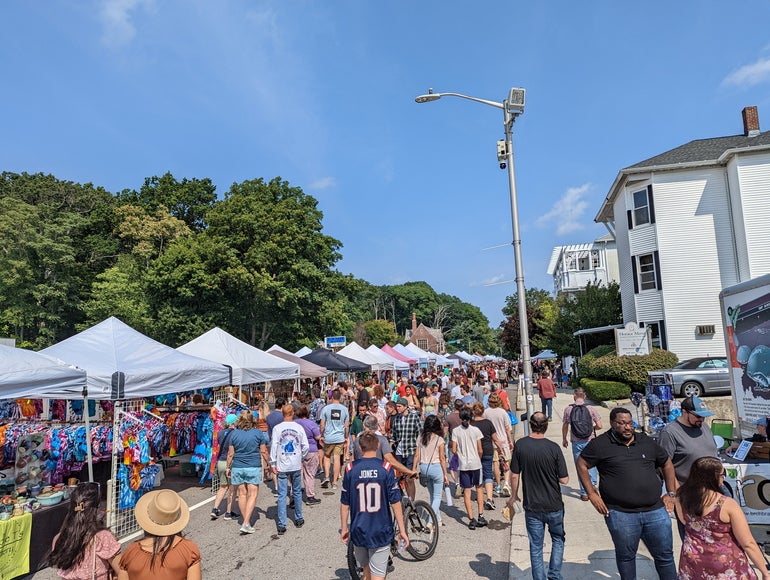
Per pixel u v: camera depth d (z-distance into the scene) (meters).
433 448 7.28
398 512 4.57
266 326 39.34
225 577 5.92
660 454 4.49
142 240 50.12
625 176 26.48
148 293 37.91
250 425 7.70
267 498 9.66
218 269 36.28
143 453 7.96
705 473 3.69
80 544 3.58
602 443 4.49
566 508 8.12
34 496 6.72
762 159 23.41
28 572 6.06
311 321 40.47
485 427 8.05
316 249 41.09
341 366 20.62
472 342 135.50
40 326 45.00
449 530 7.37
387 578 5.68
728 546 3.55
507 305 62.22
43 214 46.78
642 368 21.34
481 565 6.05
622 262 28.59
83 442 8.57
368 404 11.36
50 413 11.89
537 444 5.09
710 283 24.53
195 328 36.00
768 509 5.48
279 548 6.86
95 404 11.85
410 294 137.12
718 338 24.08
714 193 24.88
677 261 25.00
